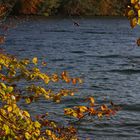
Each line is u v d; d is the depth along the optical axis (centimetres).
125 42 6400
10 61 591
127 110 2331
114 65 4175
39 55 4844
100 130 1895
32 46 5678
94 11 11475
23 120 531
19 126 529
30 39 6512
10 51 5116
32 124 535
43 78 584
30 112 2145
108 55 4956
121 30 8312
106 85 3120
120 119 2083
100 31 8050
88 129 1877
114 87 3056
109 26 9144
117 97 2717
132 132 1925
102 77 3484
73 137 625
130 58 4716
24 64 601
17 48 5400
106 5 11662
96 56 4856
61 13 9981
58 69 3872
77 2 10400
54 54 4953
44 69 3816
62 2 9906
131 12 429
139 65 4175
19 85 2714
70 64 4200
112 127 1950
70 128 632
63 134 623
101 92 2852
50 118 2048
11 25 862
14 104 522
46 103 2302
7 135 503
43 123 627
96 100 2617
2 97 525
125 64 4241
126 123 2031
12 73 586
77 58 4659
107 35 7375
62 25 9044
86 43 6209
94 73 3691
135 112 2278
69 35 7275
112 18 11138
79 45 5950
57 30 8094
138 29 8462
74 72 3744
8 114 523
